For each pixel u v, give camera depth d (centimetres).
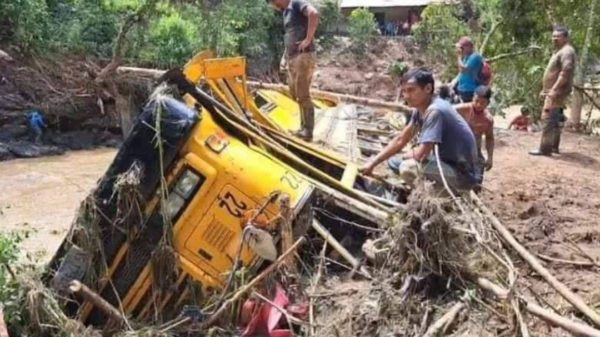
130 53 2156
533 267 595
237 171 604
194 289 602
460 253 550
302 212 611
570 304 536
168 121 597
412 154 686
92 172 1575
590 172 1066
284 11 928
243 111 777
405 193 741
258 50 2652
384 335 514
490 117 930
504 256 584
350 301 560
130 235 603
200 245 604
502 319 504
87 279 604
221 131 634
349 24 3177
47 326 563
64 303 599
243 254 593
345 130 1069
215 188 603
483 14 2069
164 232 598
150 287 611
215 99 712
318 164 764
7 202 1257
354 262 613
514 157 1171
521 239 727
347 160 793
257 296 562
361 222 654
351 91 2944
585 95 1647
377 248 593
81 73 2066
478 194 782
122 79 1864
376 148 1086
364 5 3650
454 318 505
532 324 498
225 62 787
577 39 1777
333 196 636
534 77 1817
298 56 911
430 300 536
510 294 497
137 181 591
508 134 1439
